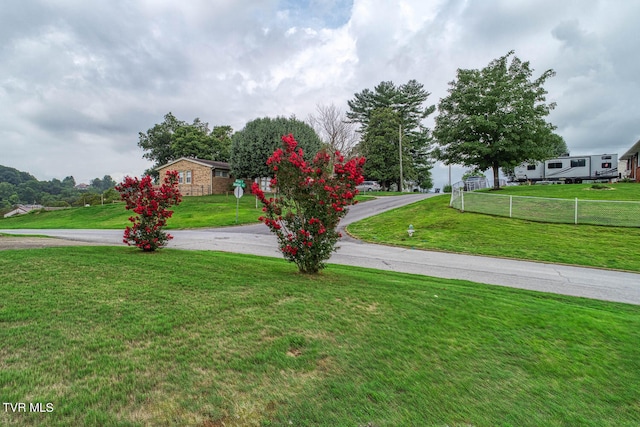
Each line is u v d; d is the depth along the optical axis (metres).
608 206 15.31
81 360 2.60
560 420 2.36
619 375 3.04
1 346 2.74
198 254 8.38
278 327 3.53
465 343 3.52
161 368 2.58
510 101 21.91
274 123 30.09
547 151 22.84
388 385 2.62
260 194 6.30
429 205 20.83
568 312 4.79
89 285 4.60
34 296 4.00
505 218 15.16
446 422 2.23
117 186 8.22
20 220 29.02
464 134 23.03
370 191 40.56
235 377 2.54
